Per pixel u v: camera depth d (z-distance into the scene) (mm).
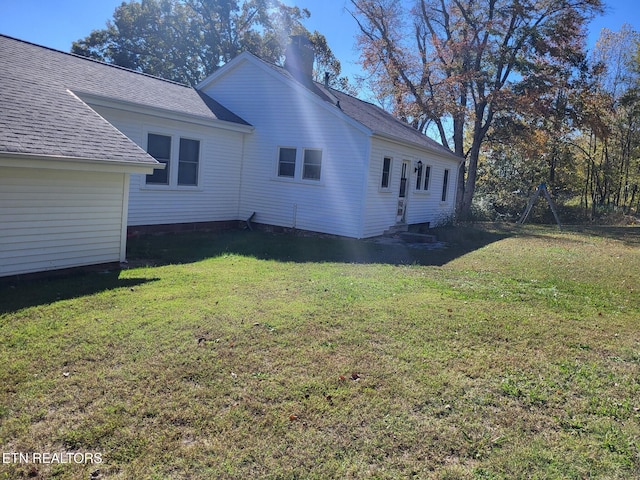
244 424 2889
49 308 4969
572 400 3371
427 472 2512
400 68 23578
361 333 4605
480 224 19203
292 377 3551
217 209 12844
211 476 2412
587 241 13555
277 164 12898
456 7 22156
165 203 11250
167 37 29125
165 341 4156
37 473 2377
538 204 25953
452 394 3389
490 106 21047
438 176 17047
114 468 2447
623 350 4414
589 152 31625
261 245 10344
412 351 4180
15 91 7188
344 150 11742
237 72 13430
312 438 2771
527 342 4547
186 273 7082
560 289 7059
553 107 21406
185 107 11492
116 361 3699
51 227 6410
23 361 3615
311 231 12430
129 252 8695
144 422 2861
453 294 6449
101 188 7027
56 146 6172
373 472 2494
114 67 12016
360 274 7594
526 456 2676
